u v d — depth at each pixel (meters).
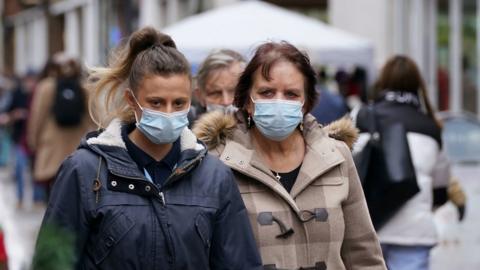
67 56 19.31
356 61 18.77
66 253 3.90
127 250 5.63
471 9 24.30
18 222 19.97
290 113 6.33
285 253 6.33
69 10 52.50
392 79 9.70
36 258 3.88
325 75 21.03
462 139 18.30
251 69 6.44
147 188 5.71
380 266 6.66
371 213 9.36
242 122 6.61
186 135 5.96
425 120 9.70
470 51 24.28
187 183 5.86
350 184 6.62
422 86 9.80
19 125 24.94
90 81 6.26
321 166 6.46
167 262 5.69
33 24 61.31
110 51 6.33
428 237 9.45
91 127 19.28
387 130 9.36
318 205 6.43
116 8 27.92
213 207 5.85
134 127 5.96
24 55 64.44
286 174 6.51
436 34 25.22
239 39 17.64
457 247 15.20
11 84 33.78
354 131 6.91
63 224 5.71
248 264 5.98
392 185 9.19
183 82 5.81
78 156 5.81
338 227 6.43
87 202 5.71
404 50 26.23
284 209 6.38
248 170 6.37
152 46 5.94
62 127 19.33
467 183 18.09
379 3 26.56
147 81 5.77
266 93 6.41
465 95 24.45
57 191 5.79
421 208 9.45
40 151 19.53
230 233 5.93
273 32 18.14
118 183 5.73
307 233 6.37
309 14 30.75
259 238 6.30
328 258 6.40
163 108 5.79
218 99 8.54
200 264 5.77
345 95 20.03
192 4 34.50
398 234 9.40
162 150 5.89
